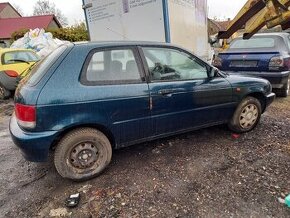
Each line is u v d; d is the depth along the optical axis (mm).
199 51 8031
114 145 3400
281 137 4219
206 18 8445
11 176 3463
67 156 3096
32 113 2801
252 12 4297
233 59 6562
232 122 4258
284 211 2592
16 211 2785
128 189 3035
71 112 2939
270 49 6383
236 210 2629
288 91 7098
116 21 6844
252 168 3330
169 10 5957
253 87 4234
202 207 2693
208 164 3463
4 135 4988
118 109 3180
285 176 3141
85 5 7414
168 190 2979
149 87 3342
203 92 3764
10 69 7570
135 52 3338
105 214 2668
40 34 15469
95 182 3207
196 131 4500
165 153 3801
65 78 2941
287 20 3904
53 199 2941
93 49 3115
